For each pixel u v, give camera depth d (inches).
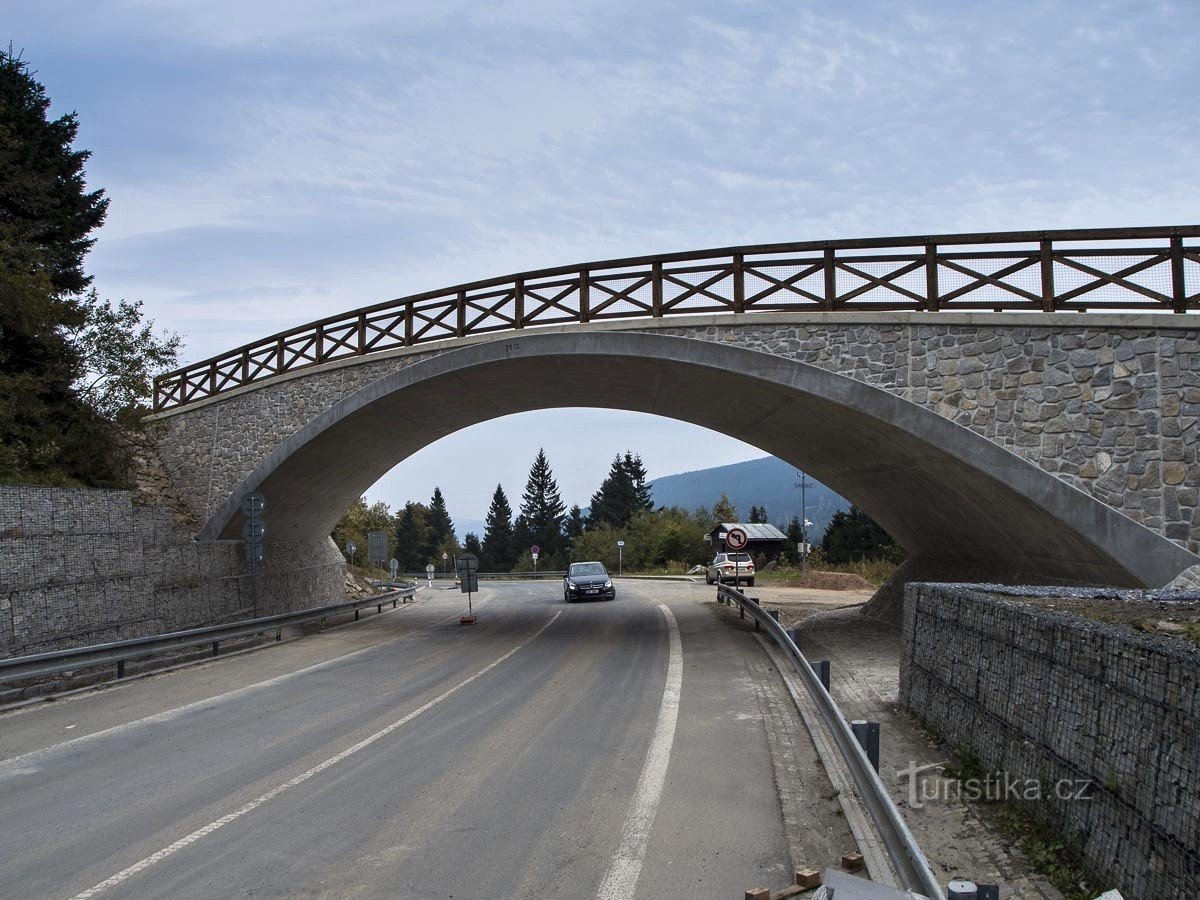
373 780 287.3
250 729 369.7
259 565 871.1
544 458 4650.6
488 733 357.7
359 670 546.3
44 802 266.5
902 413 560.1
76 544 565.6
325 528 1157.1
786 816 251.1
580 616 924.0
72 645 548.7
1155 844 186.5
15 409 666.2
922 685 382.3
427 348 745.0
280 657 620.7
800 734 355.3
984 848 239.0
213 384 908.6
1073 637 233.5
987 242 558.6
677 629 761.6
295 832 235.8
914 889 172.9
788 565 2138.3
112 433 784.9
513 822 244.5
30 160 882.8
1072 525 509.7
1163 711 187.2
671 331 637.3
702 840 230.8
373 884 199.8
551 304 694.5
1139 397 508.4
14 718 404.2
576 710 406.3
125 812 254.7
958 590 360.8
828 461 796.6
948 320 555.2
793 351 597.6
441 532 5172.2
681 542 2866.6
